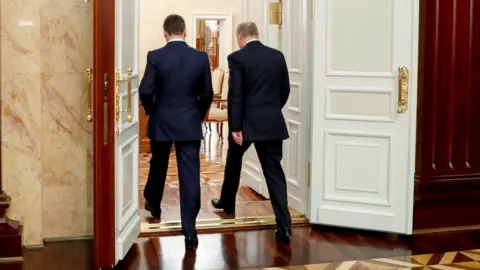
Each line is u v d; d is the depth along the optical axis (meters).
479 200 5.37
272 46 5.93
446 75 5.27
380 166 5.00
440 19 5.21
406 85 4.87
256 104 4.68
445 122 5.29
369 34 4.95
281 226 4.84
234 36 11.09
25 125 4.50
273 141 4.75
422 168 5.22
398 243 4.87
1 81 4.43
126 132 4.41
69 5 4.59
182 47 4.62
